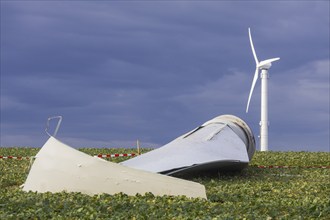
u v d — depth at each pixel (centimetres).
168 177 1600
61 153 1689
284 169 2681
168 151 2245
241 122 2575
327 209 1348
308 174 2473
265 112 3847
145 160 2205
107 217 1228
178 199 1463
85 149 3516
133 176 1609
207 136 2336
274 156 3150
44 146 1741
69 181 1639
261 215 1255
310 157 3095
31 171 1733
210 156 2166
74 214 1238
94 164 1634
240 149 2275
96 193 1609
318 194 1783
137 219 1180
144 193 1591
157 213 1240
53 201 1412
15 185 2083
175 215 1225
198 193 1583
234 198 1564
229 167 2238
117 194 1556
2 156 3044
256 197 1634
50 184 1661
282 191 1825
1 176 2234
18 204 1376
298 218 1232
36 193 1612
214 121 2548
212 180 2052
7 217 1185
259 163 2917
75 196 1502
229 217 1173
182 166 2097
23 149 3441
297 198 1650
